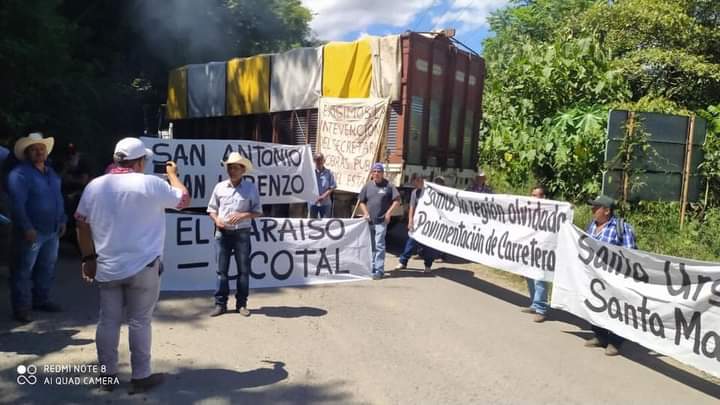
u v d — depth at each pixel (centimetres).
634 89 1509
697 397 488
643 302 535
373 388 465
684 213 992
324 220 809
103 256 418
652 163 974
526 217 710
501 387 482
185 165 868
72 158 950
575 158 1097
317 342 564
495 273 927
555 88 1209
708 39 1514
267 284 778
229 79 1366
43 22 909
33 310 620
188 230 750
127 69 1817
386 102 975
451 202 830
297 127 1171
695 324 491
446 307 713
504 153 1233
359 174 1003
